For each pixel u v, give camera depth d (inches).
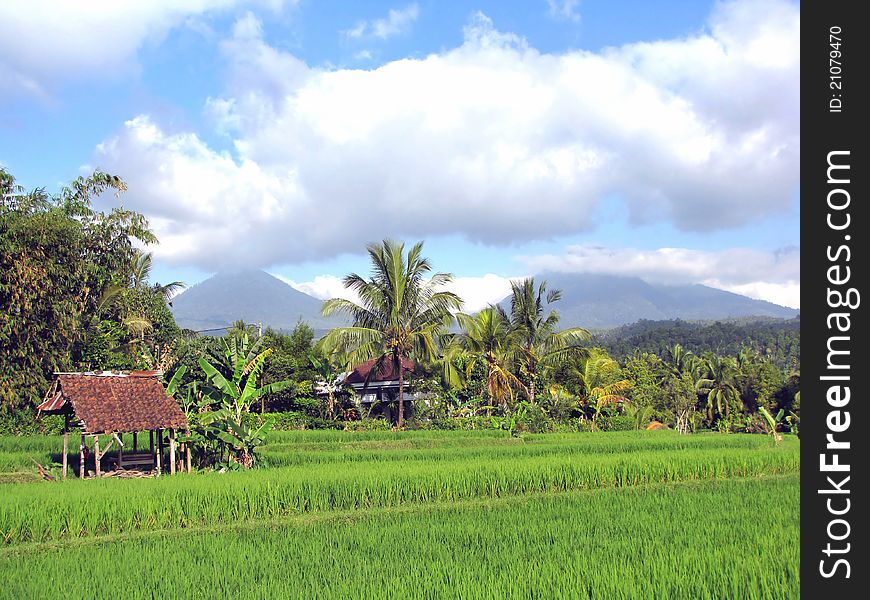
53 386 818.8
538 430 1561.3
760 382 2421.3
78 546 481.7
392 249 1400.1
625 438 1395.2
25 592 370.0
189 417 863.7
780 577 358.9
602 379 1817.2
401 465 784.9
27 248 1197.1
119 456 883.4
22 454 938.1
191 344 1451.8
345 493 635.5
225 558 436.1
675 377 2581.2
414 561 416.2
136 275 1828.2
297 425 1432.1
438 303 1434.5
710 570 370.3
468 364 1598.2
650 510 576.4
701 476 829.2
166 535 515.5
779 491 671.1
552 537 480.1
